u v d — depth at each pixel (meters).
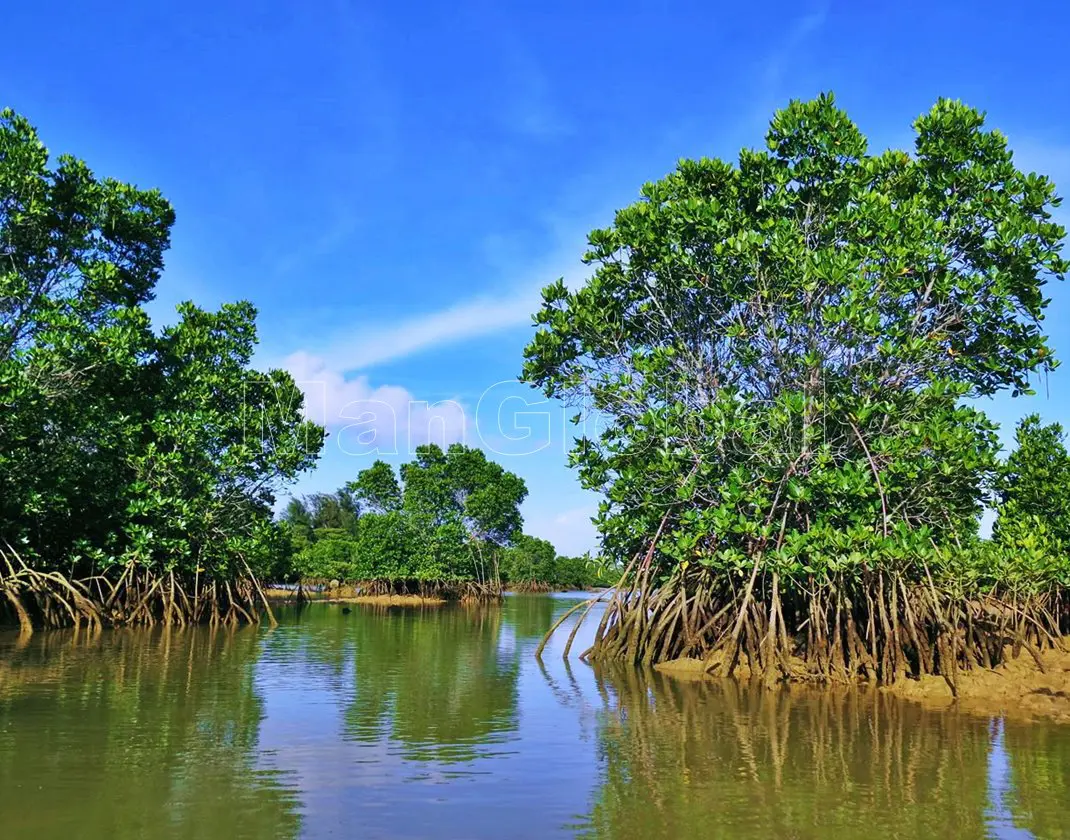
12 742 8.66
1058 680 12.62
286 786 7.38
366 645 19.73
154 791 7.11
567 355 17.27
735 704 11.77
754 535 14.34
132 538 22.55
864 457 14.55
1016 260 14.02
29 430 20.17
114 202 21.94
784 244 14.52
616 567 17.69
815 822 6.60
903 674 13.11
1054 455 21.59
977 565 13.52
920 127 15.67
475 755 8.63
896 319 14.95
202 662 15.42
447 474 54.28
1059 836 6.35
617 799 7.15
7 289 18.91
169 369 24.91
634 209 16.34
